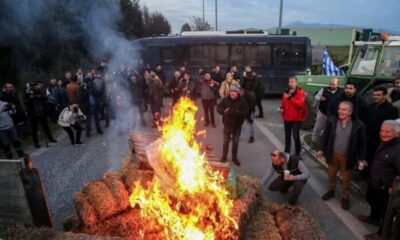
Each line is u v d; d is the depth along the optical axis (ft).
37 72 57.11
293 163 18.37
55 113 37.04
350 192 20.04
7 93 29.81
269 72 54.75
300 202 18.98
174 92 38.68
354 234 15.89
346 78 33.94
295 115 24.57
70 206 18.43
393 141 15.11
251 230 14.35
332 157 18.29
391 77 30.35
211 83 35.40
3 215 14.56
